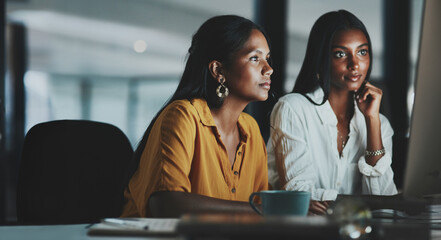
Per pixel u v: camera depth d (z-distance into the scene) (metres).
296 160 2.09
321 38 2.25
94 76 4.21
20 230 1.20
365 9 4.62
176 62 4.30
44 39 4.13
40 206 1.78
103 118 4.24
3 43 3.88
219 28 1.74
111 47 4.24
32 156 1.79
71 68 4.18
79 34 4.20
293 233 0.82
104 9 4.23
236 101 1.76
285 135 2.12
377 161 2.11
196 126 1.66
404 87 4.75
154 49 4.29
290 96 2.19
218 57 1.74
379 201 1.42
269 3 4.11
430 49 1.28
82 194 1.84
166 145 1.58
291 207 1.12
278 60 4.09
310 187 2.04
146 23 4.27
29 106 4.07
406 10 4.73
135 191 1.65
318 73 2.24
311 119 2.15
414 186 1.31
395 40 4.73
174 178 1.52
